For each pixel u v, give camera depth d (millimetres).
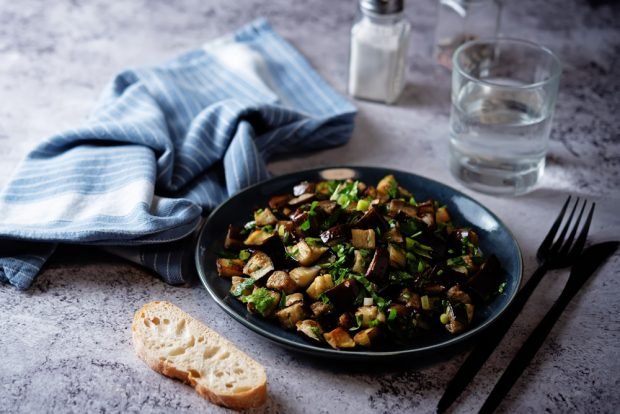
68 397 505
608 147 709
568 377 520
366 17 735
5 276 576
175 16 882
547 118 631
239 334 545
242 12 891
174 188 644
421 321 522
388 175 632
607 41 837
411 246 556
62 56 815
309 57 819
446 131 728
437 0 912
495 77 729
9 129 715
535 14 877
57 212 594
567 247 593
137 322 532
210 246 579
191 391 510
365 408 501
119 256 599
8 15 876
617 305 566
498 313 521
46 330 546
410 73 799
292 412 498
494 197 659
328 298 526
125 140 651
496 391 497
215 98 730
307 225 565
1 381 513
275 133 682
